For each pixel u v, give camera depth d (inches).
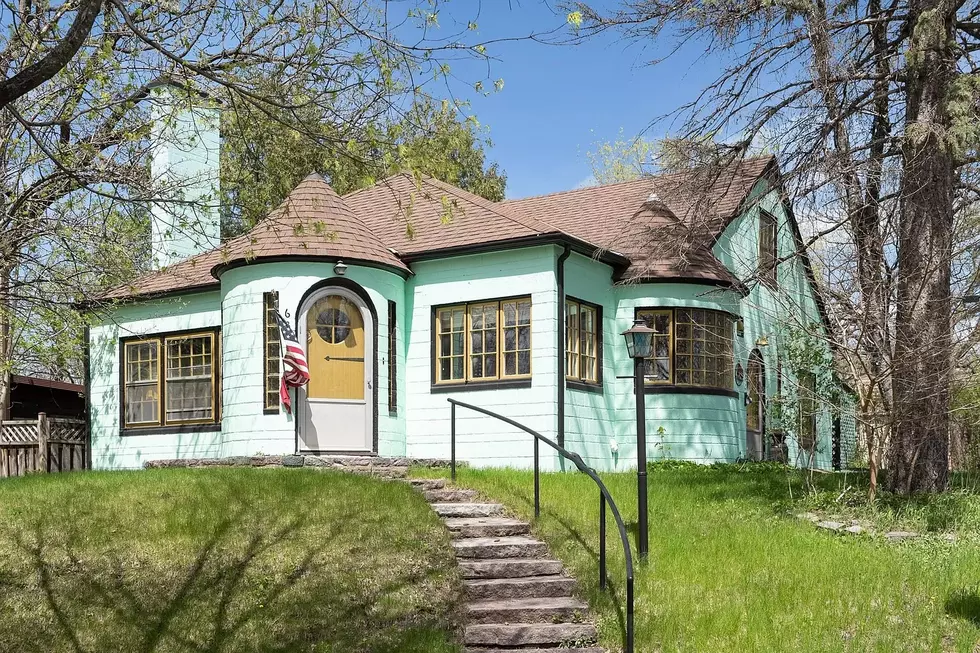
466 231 746.8
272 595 404.8
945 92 552.7
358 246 708.0
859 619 376.8
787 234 1000.9
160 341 803.4
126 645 374.9
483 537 459.5
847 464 1091.3
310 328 689.0
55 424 812.0
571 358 725.3
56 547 435.8
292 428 674.8
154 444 794.8
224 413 708.7
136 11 425.1
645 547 440.5
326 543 442.3
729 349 793.6
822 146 593.9
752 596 399.9
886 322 542.3
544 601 401.1
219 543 441.4
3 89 300.2
